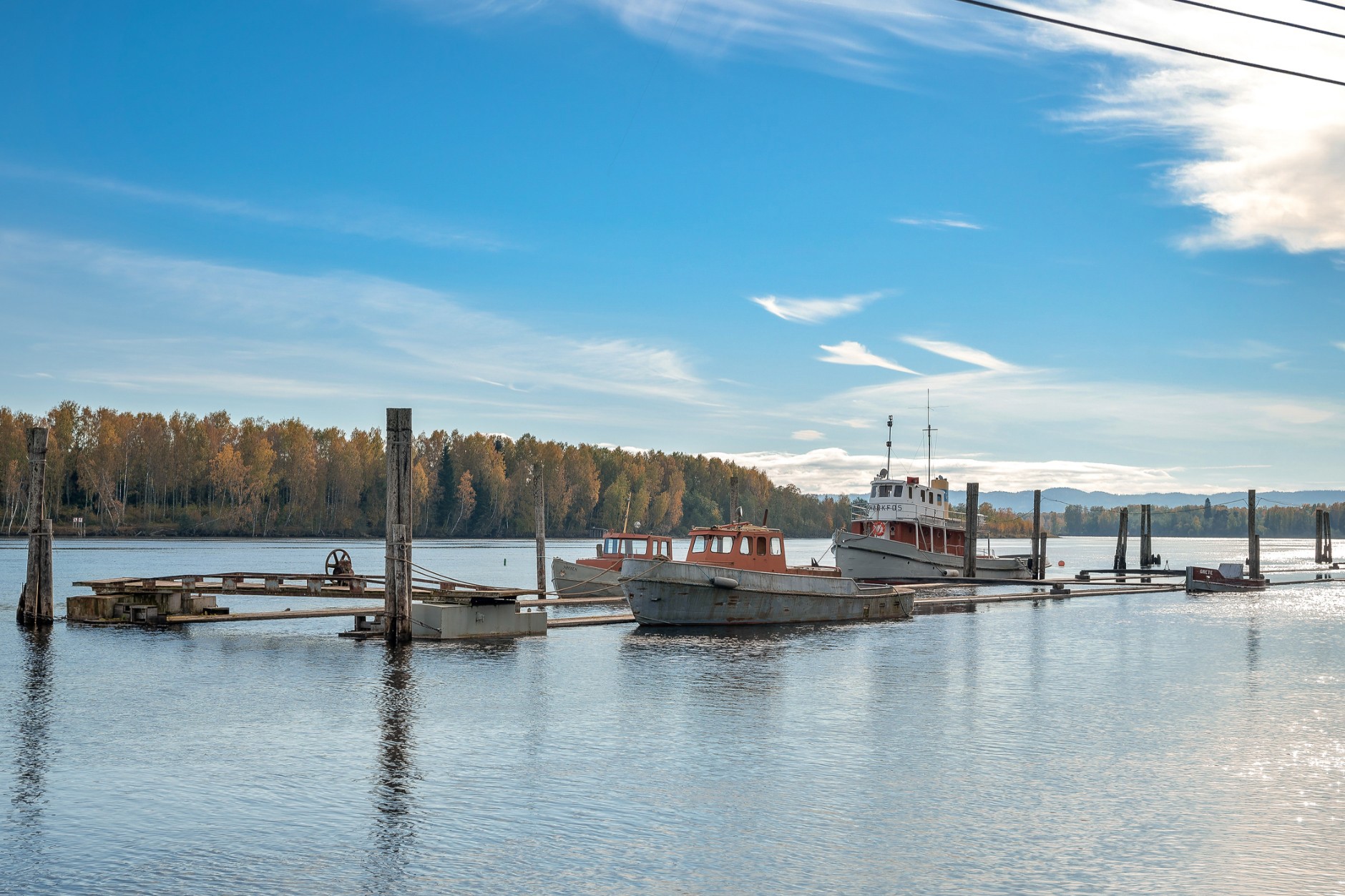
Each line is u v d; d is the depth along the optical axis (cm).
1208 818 1902
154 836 1767
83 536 15850
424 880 1583
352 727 2575
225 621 4812
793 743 2450
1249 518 8906
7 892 1527
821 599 5066
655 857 1683
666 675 3378
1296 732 2619
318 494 19088
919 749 2400
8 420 15775
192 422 18312
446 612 4097
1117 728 2648
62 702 2848
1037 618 5716
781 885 1572
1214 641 4594
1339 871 1645
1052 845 1753
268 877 1593
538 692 3050
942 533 8675
